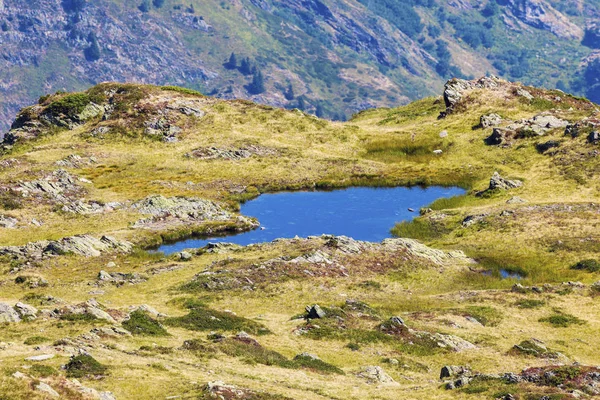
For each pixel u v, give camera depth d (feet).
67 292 215.31
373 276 236.02
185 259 258.37
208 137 444.14
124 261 259.39
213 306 200.75
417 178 384.68
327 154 429.79
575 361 159.94
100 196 350.64
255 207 354.54
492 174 375.04
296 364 142.20
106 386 110.42
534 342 169.99
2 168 386.93
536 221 294.05
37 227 306.76
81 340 137.39
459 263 260.21
